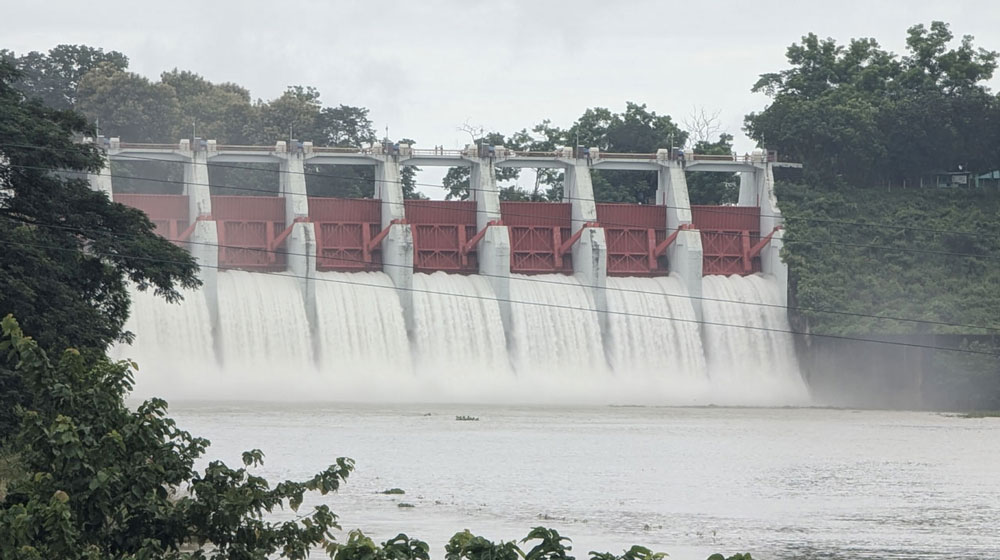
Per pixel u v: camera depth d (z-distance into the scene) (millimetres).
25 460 51500
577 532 118375
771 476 162500
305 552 55062
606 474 161250
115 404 52000
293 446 181625
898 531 121938
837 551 111500
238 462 159875
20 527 46625
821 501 141250
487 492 143250
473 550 48469
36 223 138375
